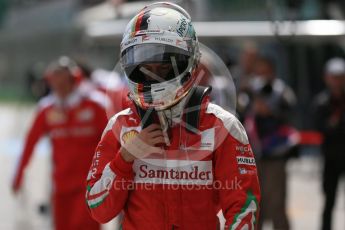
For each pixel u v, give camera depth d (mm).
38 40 108188
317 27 21000
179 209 11562
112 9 24969
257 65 26938
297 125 44625
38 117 24938
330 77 29156
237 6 35875
